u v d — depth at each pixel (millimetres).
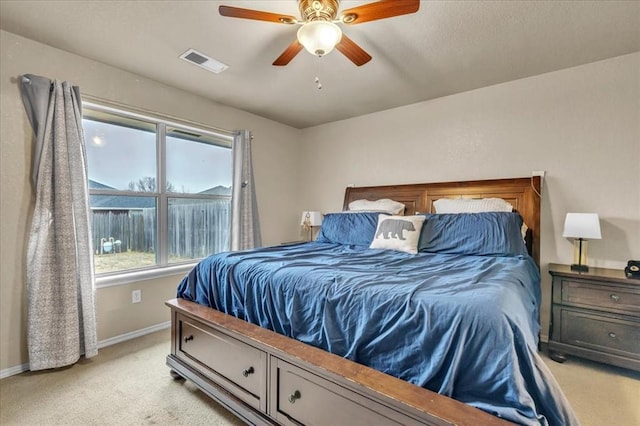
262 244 4039
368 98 3326
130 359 2373
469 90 3098
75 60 2420
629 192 2385
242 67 2637
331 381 1276
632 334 2057
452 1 1799
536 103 2762
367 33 2119
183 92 3135
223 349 1762
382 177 3752
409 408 1062
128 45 2297
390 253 2473
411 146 3510
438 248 2510
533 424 941
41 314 2145
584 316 2229
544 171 2727
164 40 2230
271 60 2514
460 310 1143
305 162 4527
